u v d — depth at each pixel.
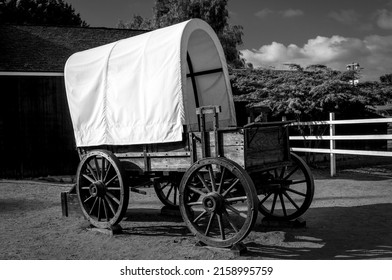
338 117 14.58
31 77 13.54
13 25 16.25
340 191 8.80
